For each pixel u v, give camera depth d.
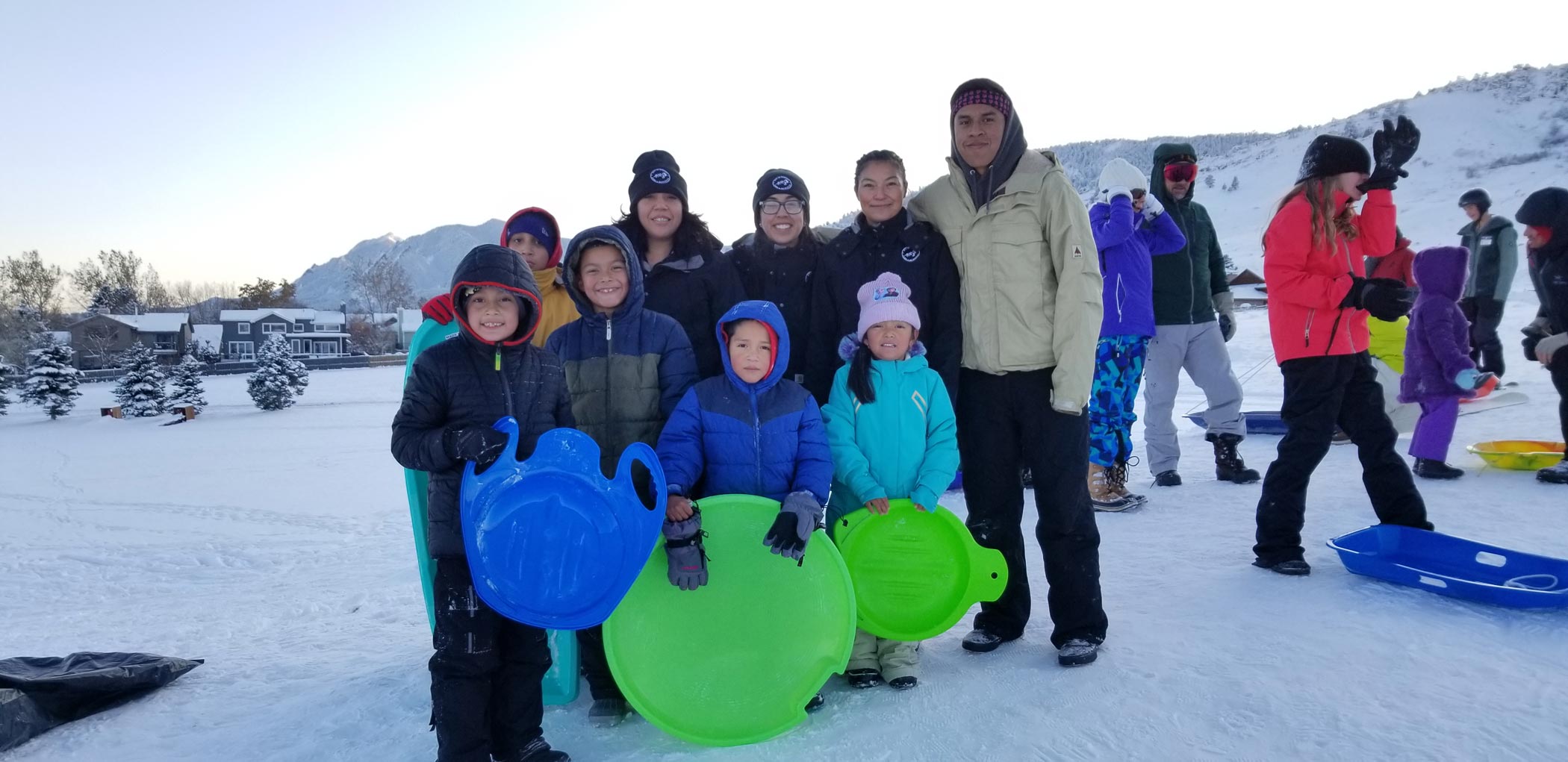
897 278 2.85
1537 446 5.27
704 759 2.23
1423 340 4.95
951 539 2.74
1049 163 2.89
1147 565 3.67
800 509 2.46
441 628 2.22
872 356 2.88
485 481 2.16
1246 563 3.55
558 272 3.41
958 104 2.89
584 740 2.43
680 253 3.36
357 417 21.36
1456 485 4.73
